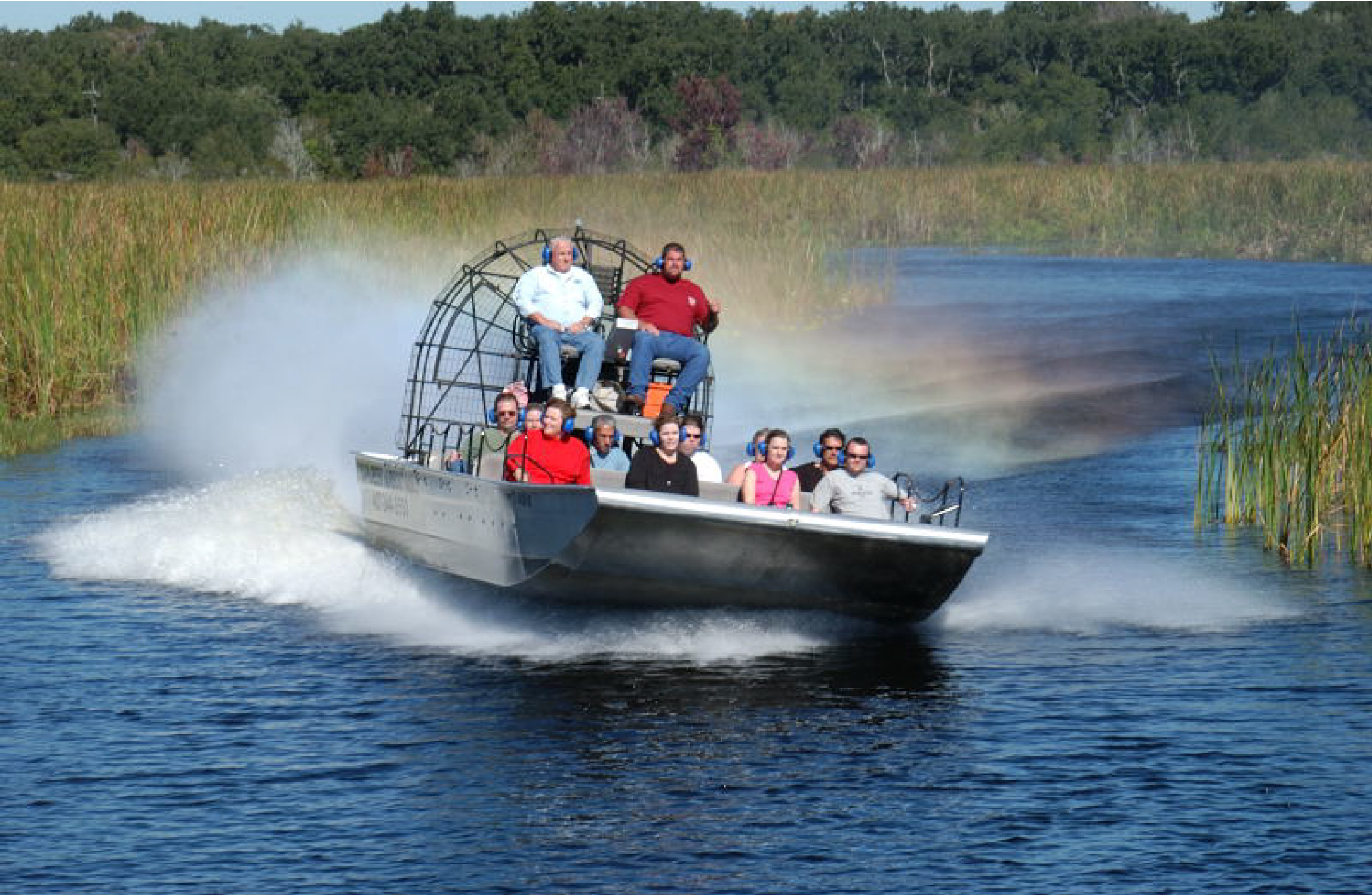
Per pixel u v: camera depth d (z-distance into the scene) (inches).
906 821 556.1
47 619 817.5
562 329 907.4
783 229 2972.4
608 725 656.4
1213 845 533.0
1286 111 7460.6
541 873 517.7
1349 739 632.4
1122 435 1344.7
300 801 575.2
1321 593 866.1
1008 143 6988.2
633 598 766.5
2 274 1521.9
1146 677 716.7
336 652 764.0
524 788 587.2
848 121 6289.4
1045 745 628.4
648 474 779.4
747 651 765.3
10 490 1146.0
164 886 506.0
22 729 647.8
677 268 920.3
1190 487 1152.2
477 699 690.2
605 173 5487.2
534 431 797.2
